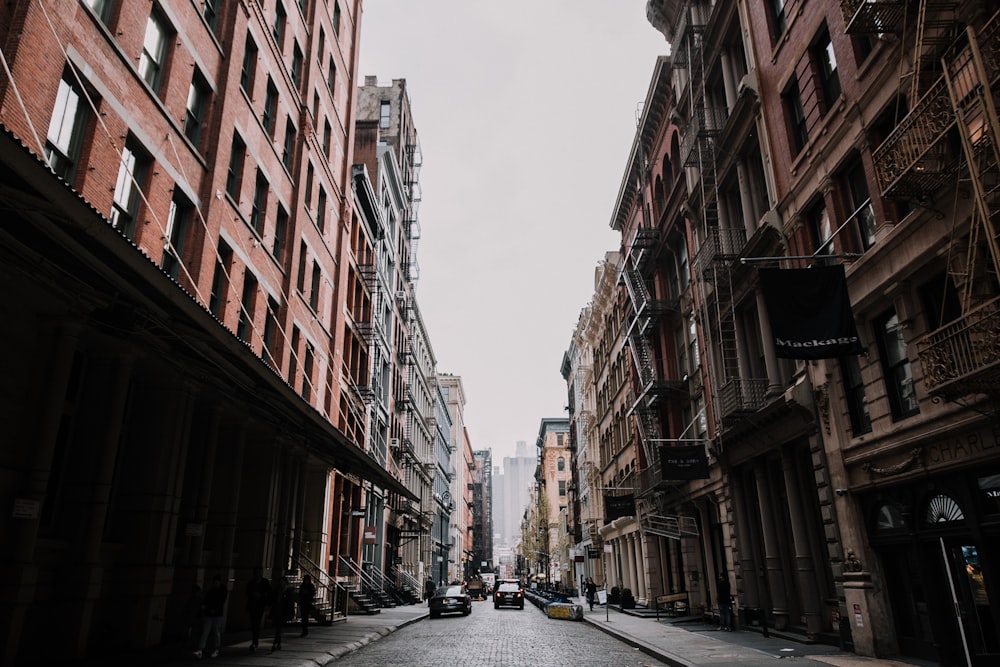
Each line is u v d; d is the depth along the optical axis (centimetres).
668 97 3061
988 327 924
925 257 1185
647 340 3284
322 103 2919
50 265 1028
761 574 2123
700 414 2681
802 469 1816
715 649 1569
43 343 1177
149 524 1407
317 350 2797
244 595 1967
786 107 1841
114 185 1311
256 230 2152
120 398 1329
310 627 2164
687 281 2898
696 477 2314
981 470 1110
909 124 1066
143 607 1357
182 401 1505
